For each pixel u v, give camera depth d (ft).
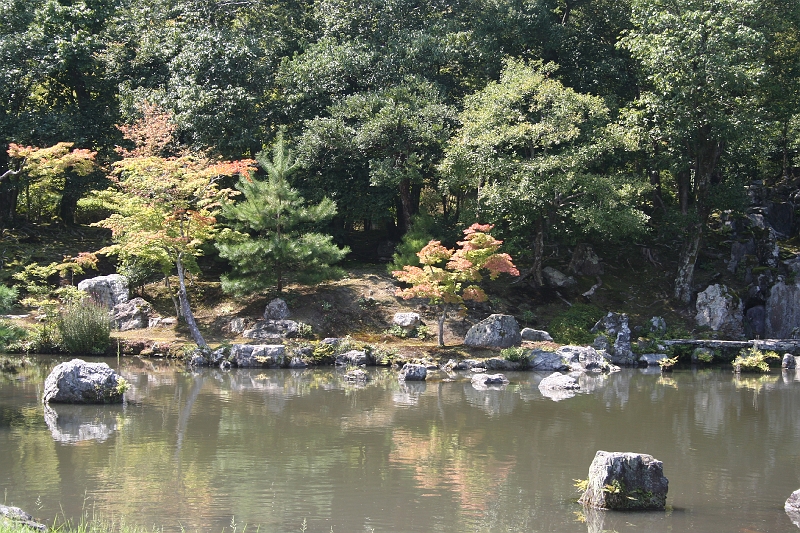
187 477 40.96
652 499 37.42
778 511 37.09
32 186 124.26
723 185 108.47
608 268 116.26
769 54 104.63
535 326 99.04
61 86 121.39
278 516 35.06
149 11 125.80
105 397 61.11
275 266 97.50
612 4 122.21
